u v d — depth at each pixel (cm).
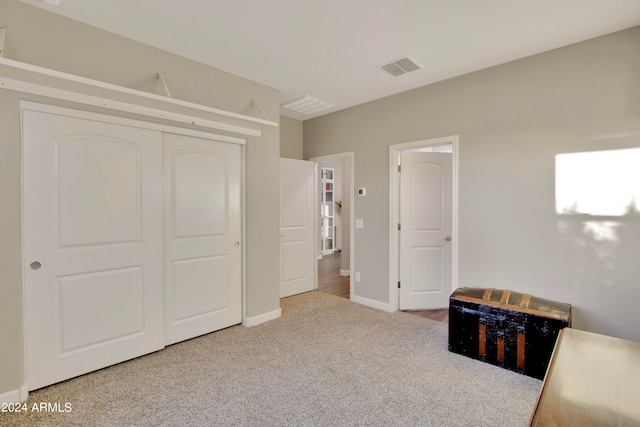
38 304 208
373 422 183
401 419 186
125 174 244
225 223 314
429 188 385
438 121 330
